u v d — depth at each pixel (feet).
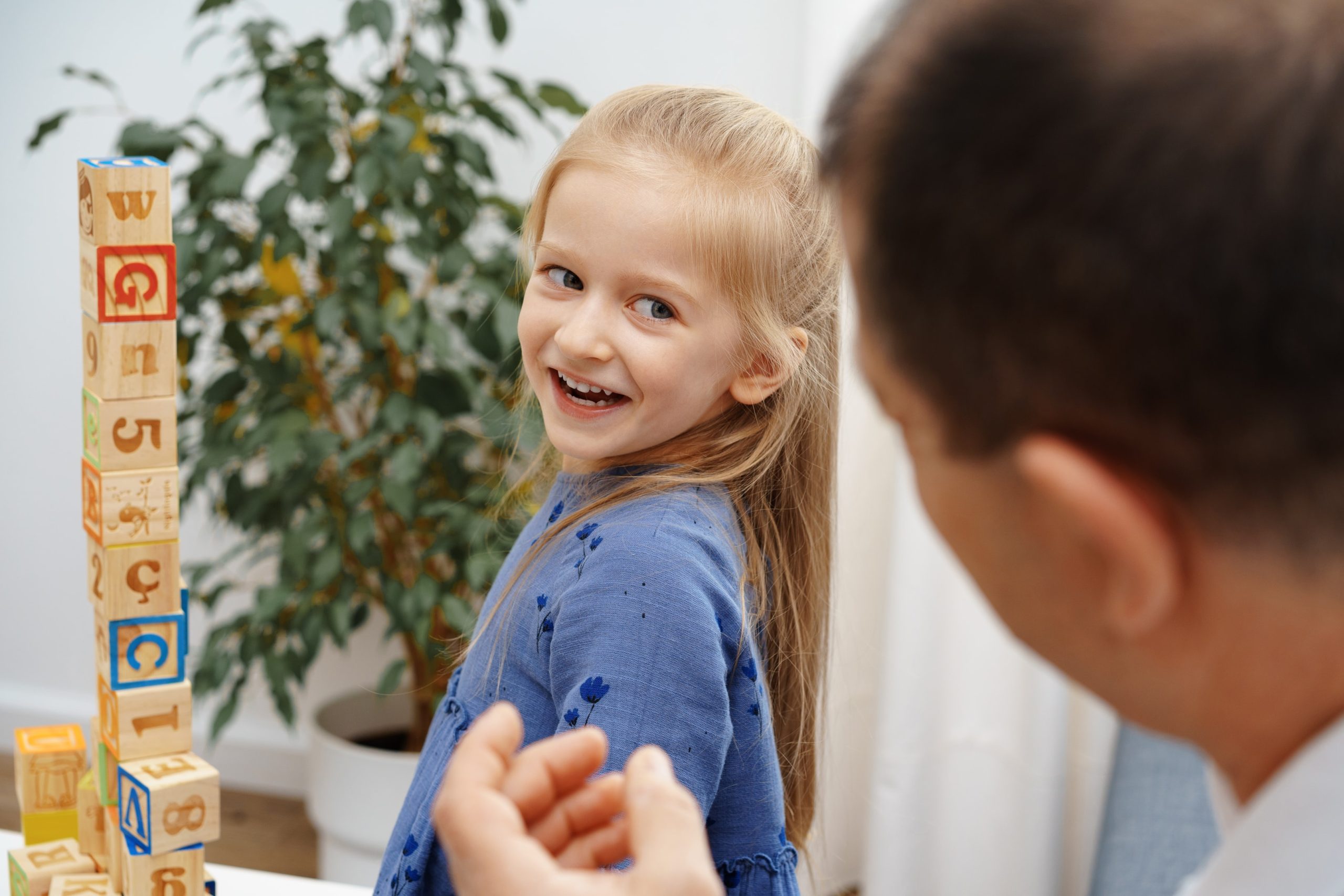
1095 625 1.01
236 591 7.27
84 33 6.91
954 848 6.00
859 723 6.36
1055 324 0.88
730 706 2.53
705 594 2.41
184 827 2.30
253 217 6.42
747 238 2.54
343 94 5.76
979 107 0.89
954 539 1.06
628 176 2.50
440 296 6.53
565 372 2.57
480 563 5.39
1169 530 0.92
